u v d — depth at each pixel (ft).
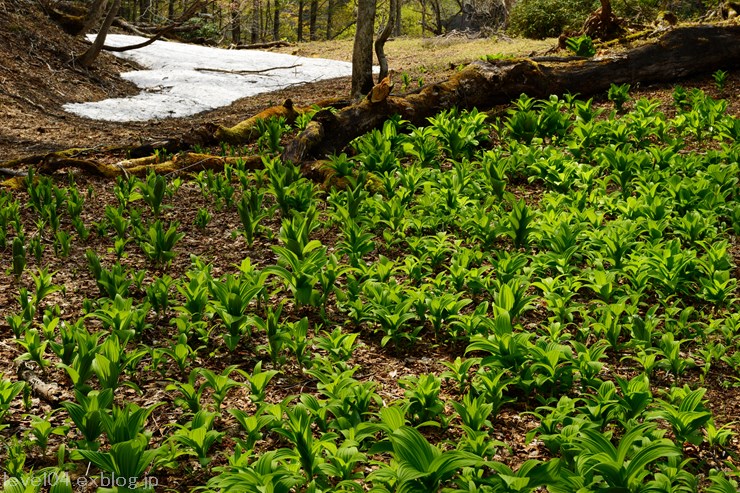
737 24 45.65
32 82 51.88
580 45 47.88
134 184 26.89
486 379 13.87
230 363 16.34
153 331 17.62
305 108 42.55
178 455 12.10
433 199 25.70
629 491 10.07
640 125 33.65
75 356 14.51
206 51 81.35
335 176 28.94
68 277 20.94
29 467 12.39
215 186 27.86
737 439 13.70
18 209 26.16
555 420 12.50
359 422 12.87
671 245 20.51
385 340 16.48
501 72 40.06
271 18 172.65
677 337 17.53
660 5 78.23
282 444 13.20
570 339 16.61
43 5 67.10
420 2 146.10
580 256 21.21
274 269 17.95
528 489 9.99
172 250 23.27
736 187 26.68
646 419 12.57
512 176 30.42
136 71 66.54
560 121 34.53
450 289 19.26
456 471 11.41
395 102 36.76
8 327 17.72
